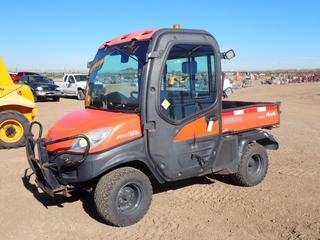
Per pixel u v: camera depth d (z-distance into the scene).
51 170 4.88
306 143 10.00
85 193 6.21
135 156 4.81
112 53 5.46
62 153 4.80
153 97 4.83
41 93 24.73
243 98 25.06
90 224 5.07
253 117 6.38
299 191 6.25
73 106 21.48
